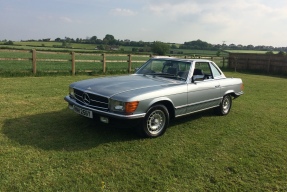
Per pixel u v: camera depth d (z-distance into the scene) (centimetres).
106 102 420
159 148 421
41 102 673
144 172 340
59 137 437
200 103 549
